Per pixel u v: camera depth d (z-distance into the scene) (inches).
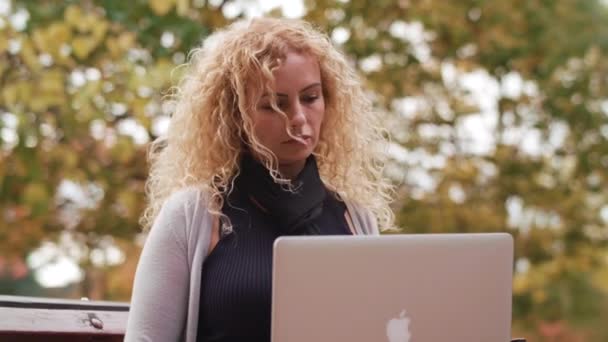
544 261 407.2
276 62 127.3
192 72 139.7
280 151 127.6
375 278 113.3
